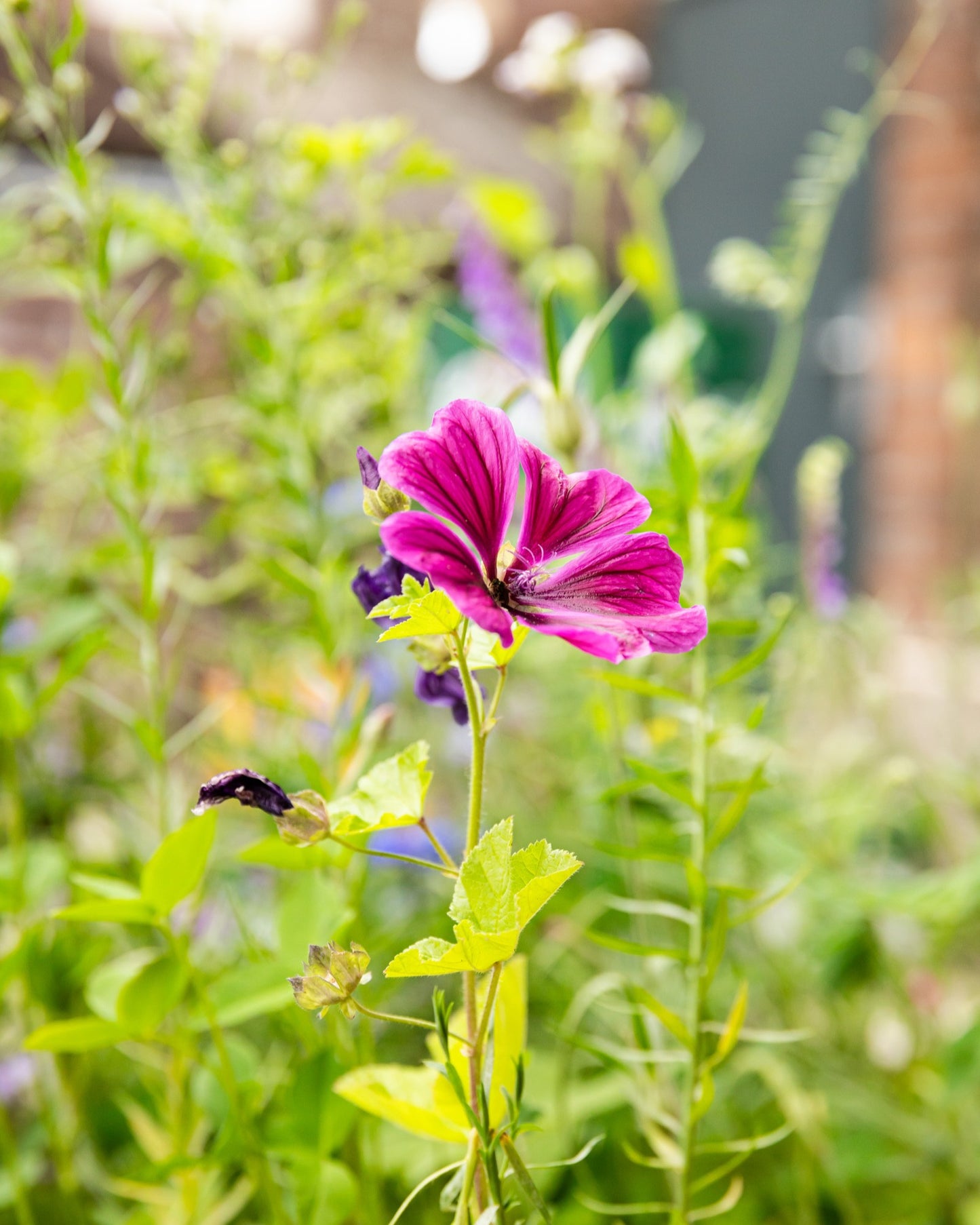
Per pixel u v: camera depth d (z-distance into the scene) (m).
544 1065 0.61
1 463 0.75
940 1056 0.67
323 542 0.63
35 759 0.77
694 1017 0.48
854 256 1.80
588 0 1.80
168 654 0.88
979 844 0.79
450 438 0.41
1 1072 0.68
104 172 0.66
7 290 0.91
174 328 0.89
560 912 0.67
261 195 0.80
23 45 0.54
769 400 0.63
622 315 1.56
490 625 0.40
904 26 1.52
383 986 0.54
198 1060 0.49
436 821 0.74
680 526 0.51
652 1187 0.62
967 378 1.12
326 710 0.60
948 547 1.50
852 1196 0.67
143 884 0.47
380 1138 0.57
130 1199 0.60
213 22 0.67
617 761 0.59
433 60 1.50
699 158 1.99
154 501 0.59
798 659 0.81
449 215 0.88
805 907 0.77
